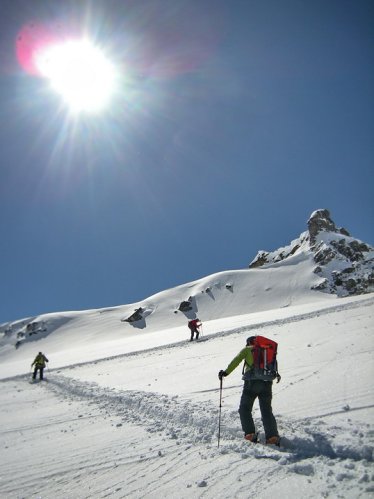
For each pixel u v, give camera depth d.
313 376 7.80
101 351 37.22
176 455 5.39
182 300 142.62
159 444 6.01
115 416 8.45
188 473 4.69
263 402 5.32
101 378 15.11
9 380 23.78
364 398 5.89
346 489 3.64
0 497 4.82
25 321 159.88
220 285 144.88
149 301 147.62
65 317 150.75
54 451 6.43
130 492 4.45
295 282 140.00
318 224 184.50
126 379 13.34
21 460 6.15
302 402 6.30
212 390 8.72
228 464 4.73
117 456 5.73
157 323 129.25
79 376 17.78
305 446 4.72
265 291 137.00
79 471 5.34
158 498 4.19
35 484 5.09
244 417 5.43
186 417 6.93
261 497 3.81
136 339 50.06
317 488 3.77
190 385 9.77
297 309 34.88
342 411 5.54
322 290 132.75
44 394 14.47
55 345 128.75
